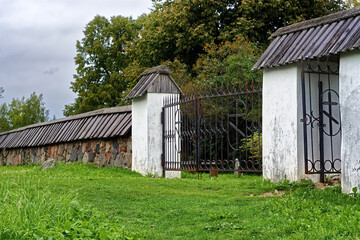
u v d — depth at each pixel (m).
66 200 5.88
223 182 9.99
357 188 7.42
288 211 6.02
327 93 9.11
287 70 9.02
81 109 39.66
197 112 11.67
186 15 25.44
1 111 46.66
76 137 17.23
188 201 7.51
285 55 8.97
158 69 13.18
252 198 7.66
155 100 12.94
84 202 7.32
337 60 9.09
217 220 6.19
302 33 9.12
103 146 15.84
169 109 12.84
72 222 5.25
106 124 15.90
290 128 8.90
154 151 12.84
